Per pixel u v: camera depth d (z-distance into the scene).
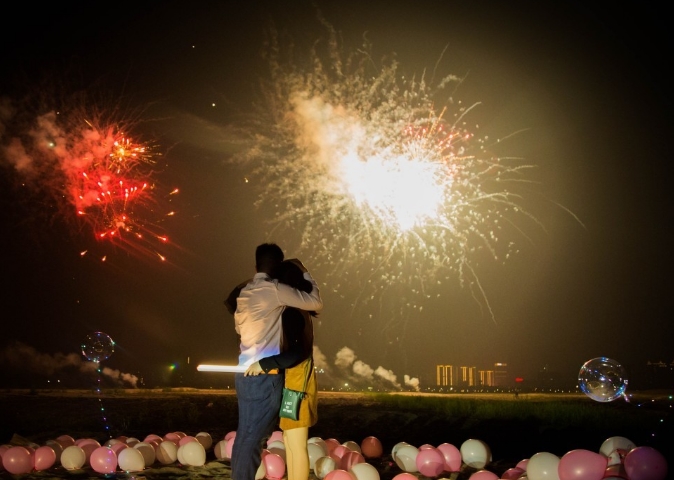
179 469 6.13
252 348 4.41
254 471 4.32
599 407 11.25
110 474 5.92
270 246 4.70
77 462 6.17
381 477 5.84
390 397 13.71
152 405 12.14
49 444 6.41
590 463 4.52
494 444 7.60
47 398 13.65
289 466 4.59
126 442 6.64
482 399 14.18
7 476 5.83
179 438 6.86
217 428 9.23
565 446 7.39
